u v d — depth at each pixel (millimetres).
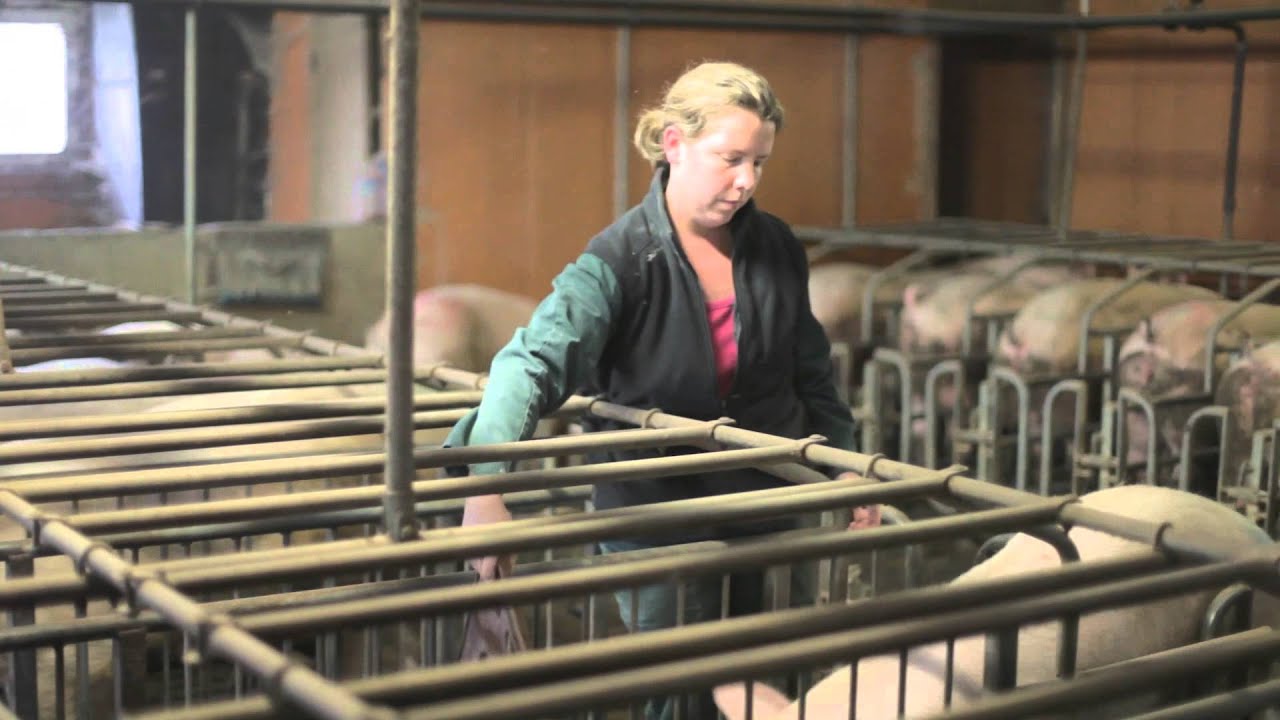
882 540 1561
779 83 6324
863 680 2045
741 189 2299
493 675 1217
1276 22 5715
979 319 5016
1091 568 1532
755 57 6258
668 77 6090
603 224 6074
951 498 1831
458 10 5609
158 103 5215
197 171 5297
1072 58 6680
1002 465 4984
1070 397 4613
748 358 2422
